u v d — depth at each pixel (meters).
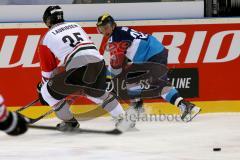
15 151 10.30
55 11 11.81
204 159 9.36
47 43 11.53
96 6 14.59
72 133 11.98
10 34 14.08
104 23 12.61
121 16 14.66
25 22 14.12
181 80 14.61
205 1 15.06
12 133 4.73
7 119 4.66
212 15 15.12
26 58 14.16
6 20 14.32
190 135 11.76
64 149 10.41
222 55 14.63
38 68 14.20
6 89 14.17
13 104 14.19
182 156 9.63
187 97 14.66
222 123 13.27
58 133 12.20
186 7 14.77
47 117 14.23
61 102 11.73
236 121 13.55
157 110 14.35
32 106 14.25
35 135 12.00
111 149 10.36
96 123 13.41
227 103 14.75
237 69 14.70
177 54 14.55
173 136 11.66
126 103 13.48
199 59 14.61
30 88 14.23
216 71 14.65
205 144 10.74
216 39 14.58
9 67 14.14
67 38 11.52
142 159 9.41
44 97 11.77
